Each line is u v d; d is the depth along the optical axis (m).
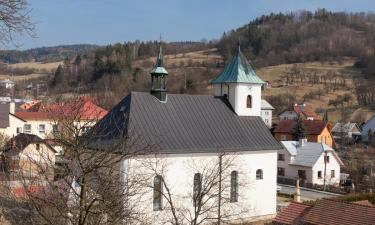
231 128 46.06
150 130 40.62
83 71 173.88
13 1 12.56
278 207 53.16
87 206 14.84
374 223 31.50
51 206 14.78
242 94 48.16
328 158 80.06
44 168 17.41
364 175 77.56
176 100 44.91
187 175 41.31
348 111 148.62
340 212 33.50
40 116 86.31
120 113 41.34
